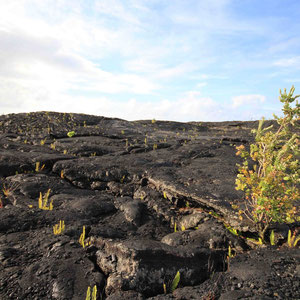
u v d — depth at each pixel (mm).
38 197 4977
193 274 2807
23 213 3904
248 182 3746
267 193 3471
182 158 8031
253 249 3590
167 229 4410
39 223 3752
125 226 4234
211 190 5305
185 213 4812
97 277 2719
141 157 7844
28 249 3096
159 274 2699
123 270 2738
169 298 2457
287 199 3396
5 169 6133
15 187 5246
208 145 9750
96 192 5789
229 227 4074
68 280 2617
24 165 6305
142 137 11352
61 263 2850
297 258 3016
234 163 7625
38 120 13125
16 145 8445
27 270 2727
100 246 3176
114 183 6035
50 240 3289
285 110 3680
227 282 2668
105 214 4594
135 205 4793
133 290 2568
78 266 2844
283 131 3777
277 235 3605
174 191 5199
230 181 5930
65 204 4695
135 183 6031
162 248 2895
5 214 3814
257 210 3527
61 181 5949
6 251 2988
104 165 6586
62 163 6520
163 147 9734
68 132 10969
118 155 8078
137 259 2701
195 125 17016
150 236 4066
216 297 2441
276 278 2672
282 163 3482
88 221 4086
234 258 3125
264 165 3846
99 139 10422
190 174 6449
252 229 3793
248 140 10875
